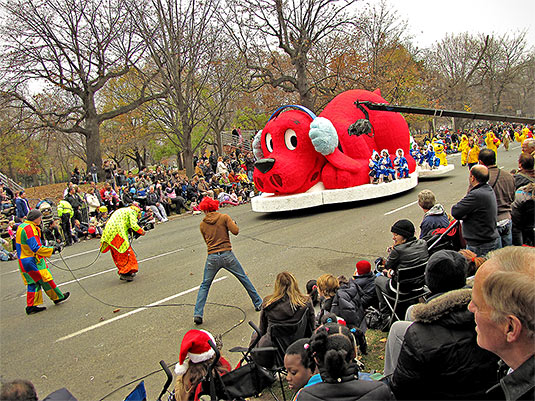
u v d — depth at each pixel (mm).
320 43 33000
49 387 4891
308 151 14125
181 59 26406
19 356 5820
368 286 5246
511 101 50062
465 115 7711
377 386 2373
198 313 6211
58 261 11852
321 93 33219
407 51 44781
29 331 6734
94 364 5340
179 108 25594
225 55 28078
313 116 14000
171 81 25391
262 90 40969
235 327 5992
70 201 15391
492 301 1709
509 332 1686
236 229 6273
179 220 17234
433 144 22453
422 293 4617
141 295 7926
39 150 49750
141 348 5648
